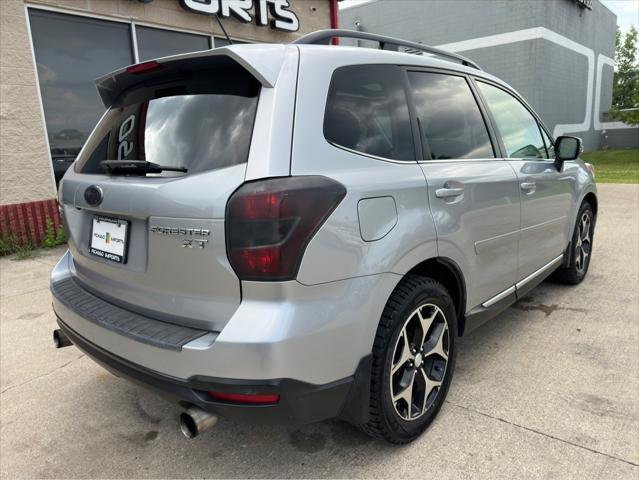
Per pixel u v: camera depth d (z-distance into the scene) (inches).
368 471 83.1
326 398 71.4
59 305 91.4
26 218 243.0
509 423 94.1
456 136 103.6
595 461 82.9
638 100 966.4
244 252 64.6
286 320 65.1
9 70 233.0
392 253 77.3
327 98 76.9
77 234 92.8
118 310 81.7
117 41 274.7
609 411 96.7
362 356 75.0
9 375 120.0
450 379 97.3
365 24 955.3
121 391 112.5
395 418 83.7
